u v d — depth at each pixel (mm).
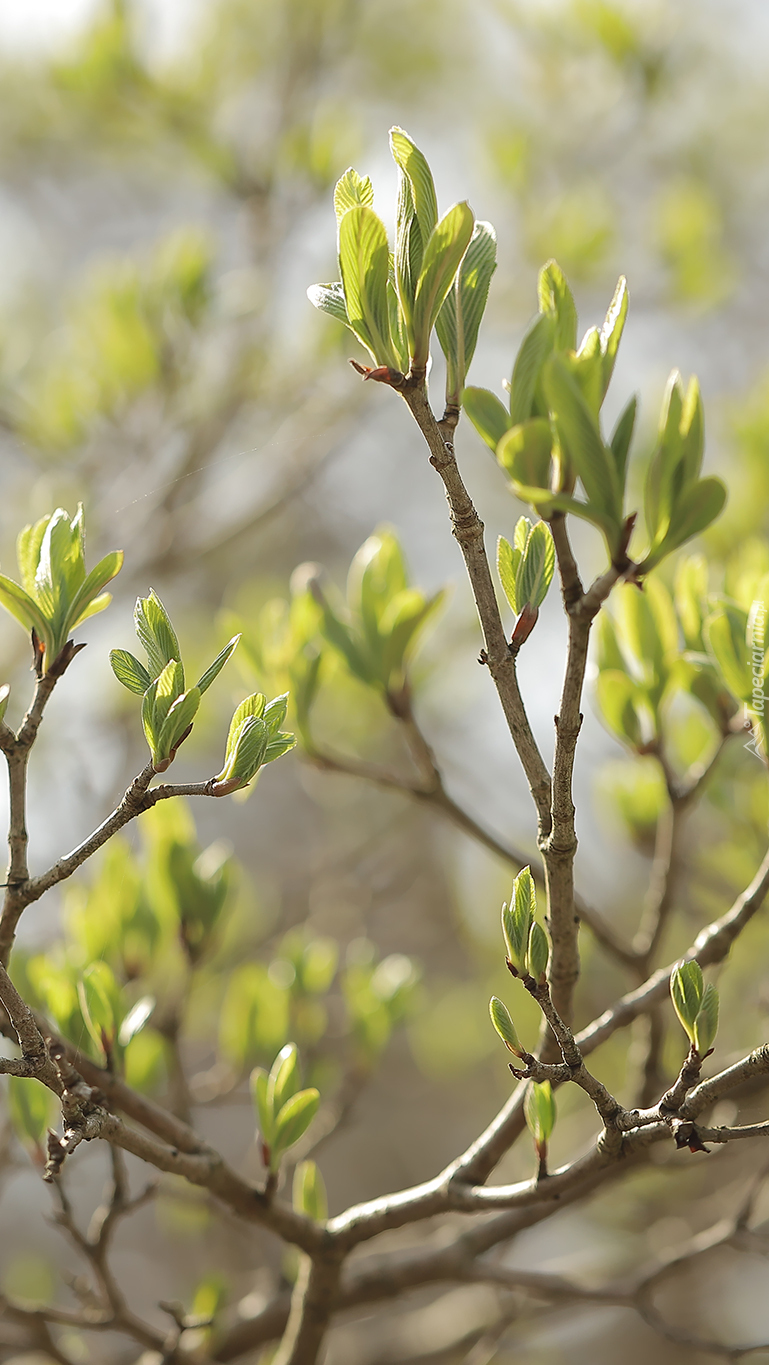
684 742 1037
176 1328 909
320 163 1844
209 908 923
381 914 2490
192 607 2711
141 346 1580
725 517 1265
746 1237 960
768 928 1163
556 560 772
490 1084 2227
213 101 1904
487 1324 1244
